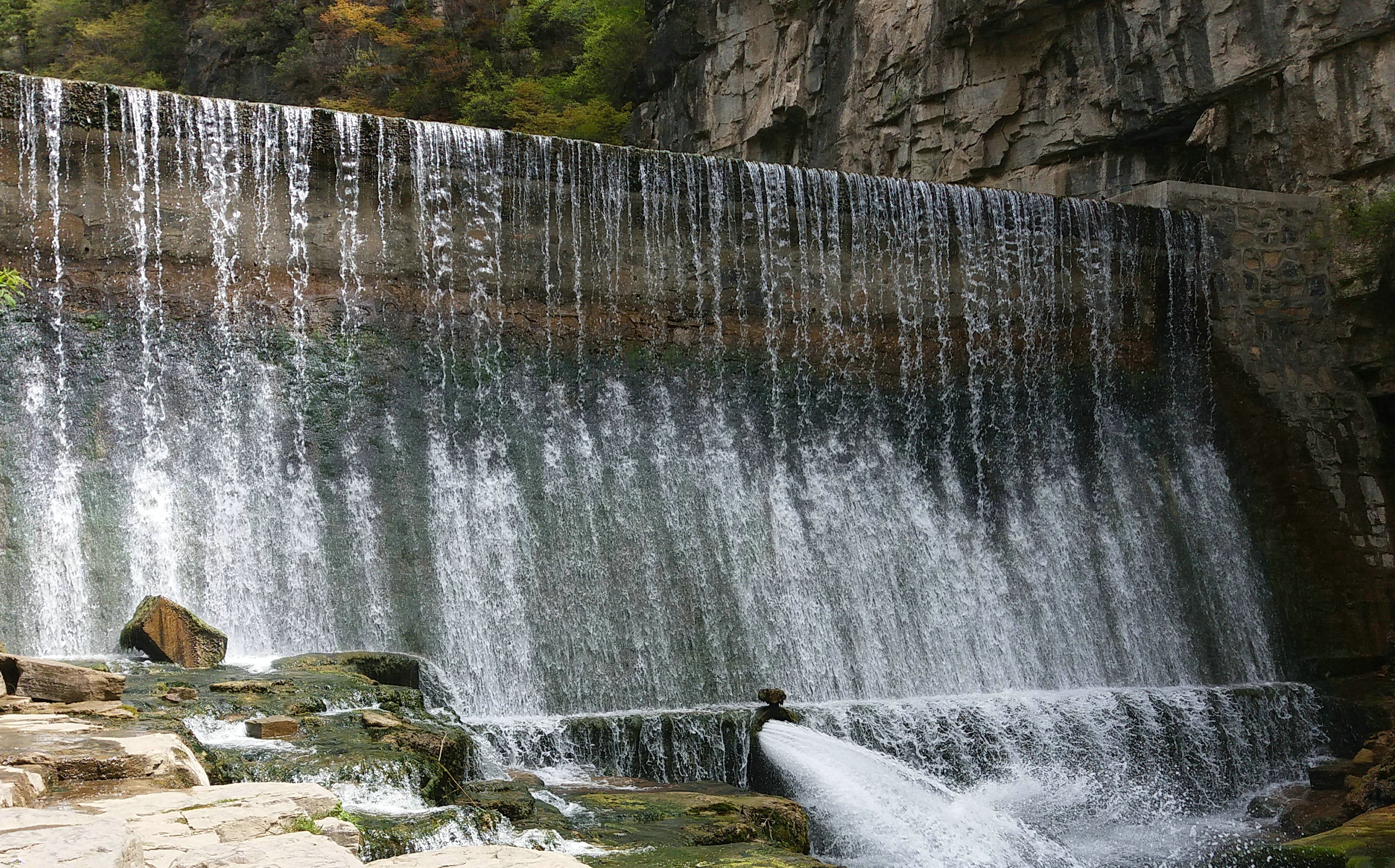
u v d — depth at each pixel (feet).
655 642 62.54
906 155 103.86
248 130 61.16
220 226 60.18
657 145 127.34
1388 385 82.58
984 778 56.03
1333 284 84.17
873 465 73.31
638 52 129.80
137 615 45.19
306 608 56.18
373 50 139.13
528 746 47.85
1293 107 84.58
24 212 56.08
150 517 54.80
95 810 19.51
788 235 73.82
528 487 63.16
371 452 60.39
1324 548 79.36
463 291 65.16
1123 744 60.13
